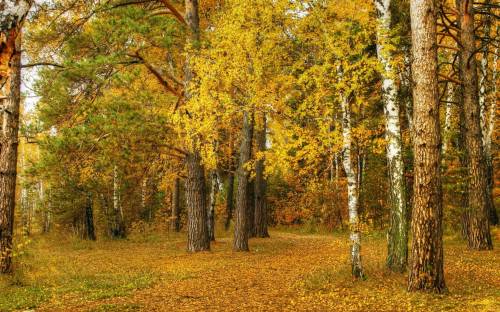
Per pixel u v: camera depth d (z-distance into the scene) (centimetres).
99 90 1391
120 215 2647
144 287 1045
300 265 1336
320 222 3189
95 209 2953
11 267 1155
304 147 983
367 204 2531
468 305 706
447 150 1834
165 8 1691
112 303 864
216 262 1452
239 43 1062
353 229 998
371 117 1344
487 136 1909
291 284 1026
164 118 1452
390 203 1048
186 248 1769
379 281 952
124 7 1427
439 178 827
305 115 1002
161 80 1614
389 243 1046
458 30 1443
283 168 1035
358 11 1076
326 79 964
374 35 1080
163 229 3086
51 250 2039
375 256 1384
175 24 1459
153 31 1361
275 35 1046
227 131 1983
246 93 1120
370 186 2555
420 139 830
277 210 3691
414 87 848
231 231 2902
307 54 1063
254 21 1066
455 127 2191
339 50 949
